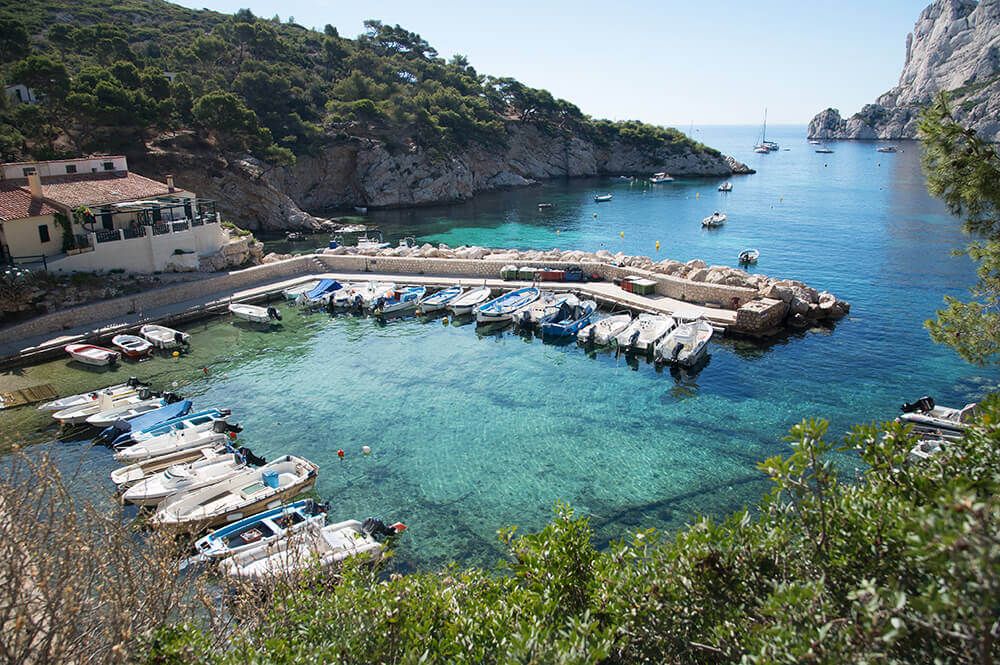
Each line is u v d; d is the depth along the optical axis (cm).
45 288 4094
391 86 12812
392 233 8450
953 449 875
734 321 4084
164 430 2791
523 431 2881
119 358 3803
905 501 810
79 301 4200
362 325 4506
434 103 12800
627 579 919
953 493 598
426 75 14662
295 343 4119
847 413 2988
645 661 862
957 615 584
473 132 13200
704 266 5184
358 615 942
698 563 895
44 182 4672
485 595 1112
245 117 8225
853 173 16100
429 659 870
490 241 7812
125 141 7594
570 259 5678
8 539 848
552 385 3406
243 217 8344
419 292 4941
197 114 8038
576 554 1074
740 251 6912
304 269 5659
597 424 2941
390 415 3061
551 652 773
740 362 3662
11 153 6378
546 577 1035
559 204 11119
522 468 2562
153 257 4791
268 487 2308
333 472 2550
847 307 4525
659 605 872
